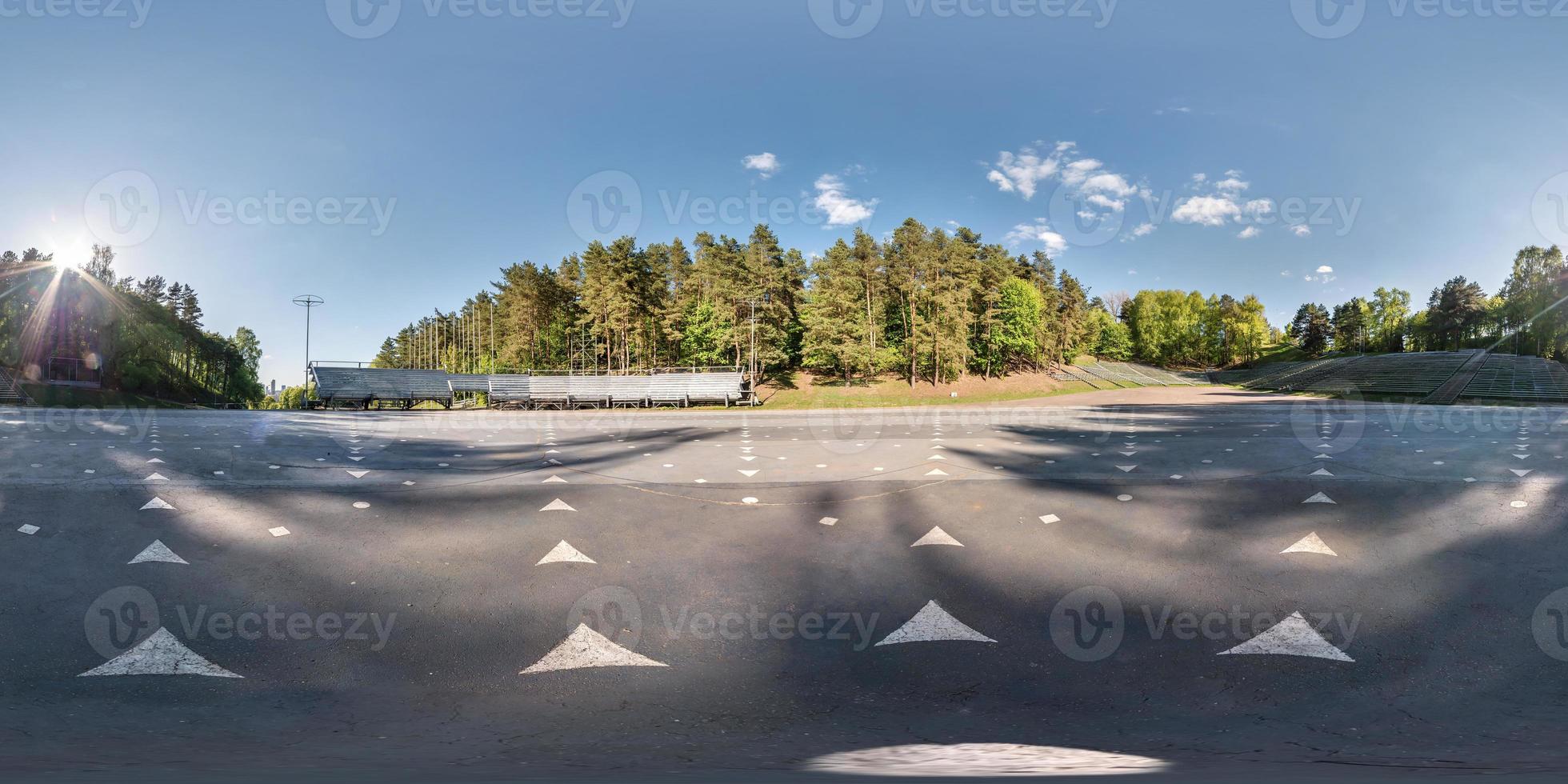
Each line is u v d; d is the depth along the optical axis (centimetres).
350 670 350
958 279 5059
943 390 5250
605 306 4644
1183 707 310
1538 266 5597
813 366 5619
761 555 531
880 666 360
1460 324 6706
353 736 271
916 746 256
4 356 5019
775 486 764
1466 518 581
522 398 3253
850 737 272
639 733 275
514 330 5578
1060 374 6894
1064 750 251
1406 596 437
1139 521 603
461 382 3406
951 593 459
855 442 1194
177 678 337
